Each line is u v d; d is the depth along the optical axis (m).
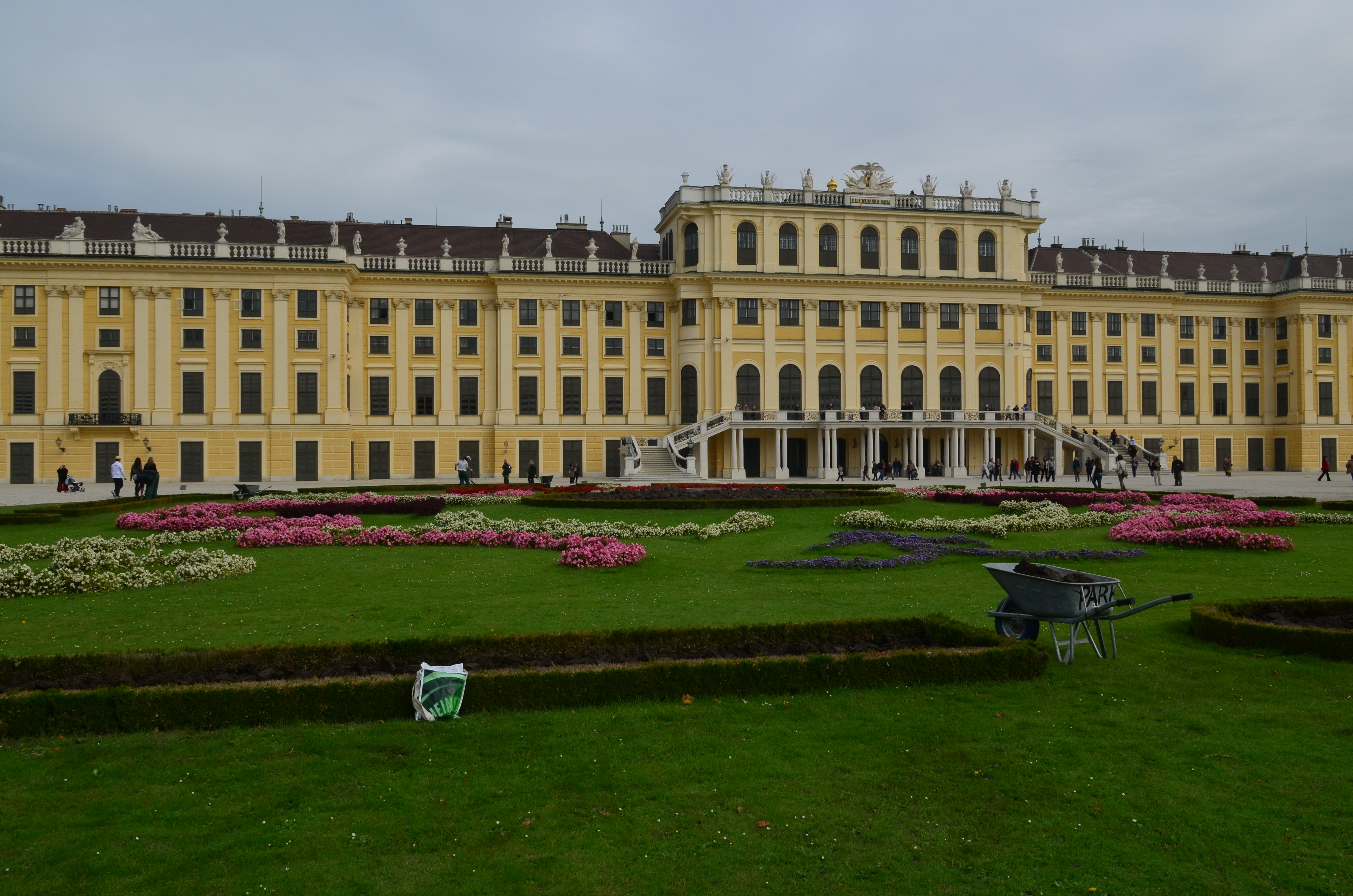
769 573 22.73
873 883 8.38
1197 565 23.52
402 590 20.38
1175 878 8.44
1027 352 80.38
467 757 10.77
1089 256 89.31
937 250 78.00
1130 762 10.68
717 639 14.59
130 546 26.72
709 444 75.62
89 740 11.14
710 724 11.74
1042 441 79.38
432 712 11.77
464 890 8.24
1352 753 10.88
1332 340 85.75
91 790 9.94
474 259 76.31
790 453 78.00
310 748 10.97
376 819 9.41
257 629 16.44
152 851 8.80
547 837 9.10
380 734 11.36
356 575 22.39
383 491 45.22
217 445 68.38
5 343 66.50
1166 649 14.95
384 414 74.06
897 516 36.16
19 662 12.73
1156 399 85.50
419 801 9.77
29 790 9.92
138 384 67.44
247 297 68.94
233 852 8.80
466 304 75.50
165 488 60.62
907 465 75.25
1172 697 12.74
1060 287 83.25
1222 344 87.31
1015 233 79.44
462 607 18.45
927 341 77.44
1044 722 11.83
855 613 17.70
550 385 75.44
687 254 76.19
